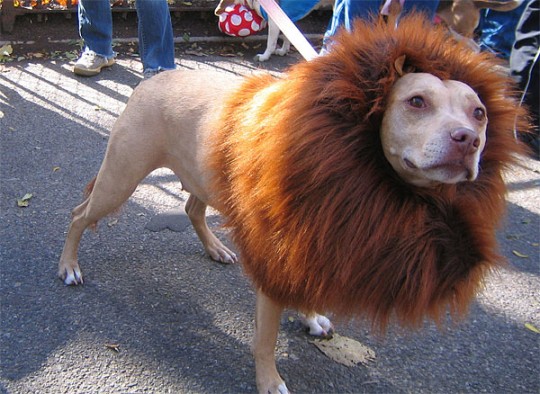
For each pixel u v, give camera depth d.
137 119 2.58
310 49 2.39
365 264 1.76
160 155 2.64
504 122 1.87
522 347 2.68
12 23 6.05
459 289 1.83
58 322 2.60
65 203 3.57
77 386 2.28
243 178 1.95
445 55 1.80
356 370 2.47
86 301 2.75
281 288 1.99
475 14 4.92
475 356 2.60
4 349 2.42
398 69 1.72
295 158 1.74
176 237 3.35
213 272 3.06
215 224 3.54
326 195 1.72
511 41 5.93
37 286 2.83
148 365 2.41
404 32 1.77
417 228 1.73
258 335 2.25
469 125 1.63
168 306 2.77
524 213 3.86
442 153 1.59
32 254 3.06
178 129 2.50
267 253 1.93
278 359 2.50
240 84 2.30
